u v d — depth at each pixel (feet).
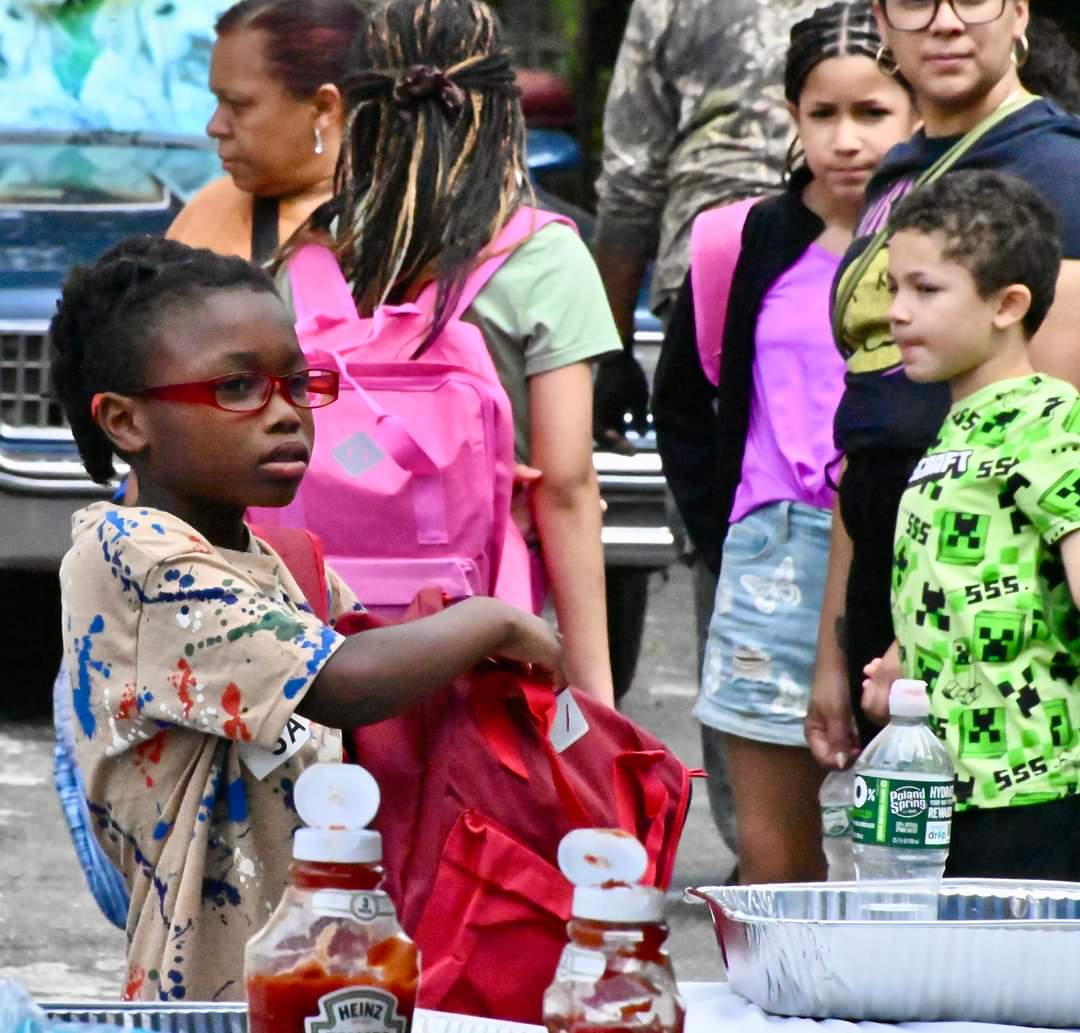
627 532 56.39
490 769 22.18
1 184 61.87
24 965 42.11
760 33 48.42
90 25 66.03
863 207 35.19
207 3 66.74
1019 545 28.91
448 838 21.94
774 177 48.67
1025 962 19.56
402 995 16.89
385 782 22.43
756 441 39.91
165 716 22.06
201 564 22.22
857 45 39.06
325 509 30.01
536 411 32.27
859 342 33.91
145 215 61.31
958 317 29.60
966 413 29.73
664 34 49.60
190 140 64.39
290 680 21.77
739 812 40.06
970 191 29.86
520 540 31.96
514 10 106.93
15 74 65.41
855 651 34.35
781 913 21.81
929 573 29.37
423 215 31.73
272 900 22.77
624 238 52.08
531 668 22.74
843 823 38.37
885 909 21.99
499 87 32.53
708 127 49.01
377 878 17.13
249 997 17.02
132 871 23.30
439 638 21.99
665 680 69.05
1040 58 39.17
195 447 23.03
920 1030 19.53
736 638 39.45
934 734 28.35
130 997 23.02
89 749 22.80
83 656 22.67
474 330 31.17
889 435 33.04
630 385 54.44
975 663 28.89
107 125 64.54
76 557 22.89
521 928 21.75
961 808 28.81
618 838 16.30
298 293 32.14
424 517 30.09
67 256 58.54
